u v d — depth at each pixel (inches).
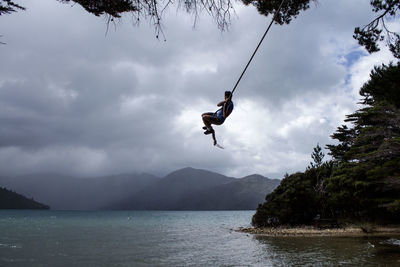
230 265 687.1
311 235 1298.0
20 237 1461.6
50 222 3144.7
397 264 597.6
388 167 1139.3
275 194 1819.6
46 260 808.9
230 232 1710.1
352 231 1350.9
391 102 604.4
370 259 665.6
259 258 762.2
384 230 1330.0
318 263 647.8
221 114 283.7
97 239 1384.1
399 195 1326.3
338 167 1716.3
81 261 790.5
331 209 1652.3
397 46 476.1
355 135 1835.6
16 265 740.7
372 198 1414.9
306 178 1854.1
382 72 565.0
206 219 4338.1
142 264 738.2
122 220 3917.3
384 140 1224.8
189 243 1190.3
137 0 231.1
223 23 241.3
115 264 743.7
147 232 1829.5
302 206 1695.4
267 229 1668.3
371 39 476.4
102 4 232.4
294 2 358.3
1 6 237.9
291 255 780.0
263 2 360.8
